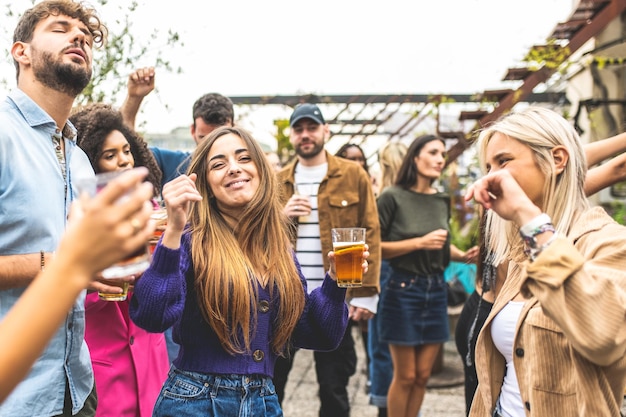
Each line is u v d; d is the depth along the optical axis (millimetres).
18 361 817
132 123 3771
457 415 4543
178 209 1879
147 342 2758
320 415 3902
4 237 1955
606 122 6965
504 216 1570
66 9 2119
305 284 2322
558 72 7172
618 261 1569
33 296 825
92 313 2574
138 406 2635
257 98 8219
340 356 3891
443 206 4285
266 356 2119
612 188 7254
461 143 8555
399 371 3986
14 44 2129
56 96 2127
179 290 1917
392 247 3965
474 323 2779
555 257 1444
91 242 825
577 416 1624
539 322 1688
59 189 2105
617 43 6598
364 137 9336
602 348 1412
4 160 1966
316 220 3918
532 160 1773
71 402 2113
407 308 3939
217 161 2213
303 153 4023
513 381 1855
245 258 2145
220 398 1992
